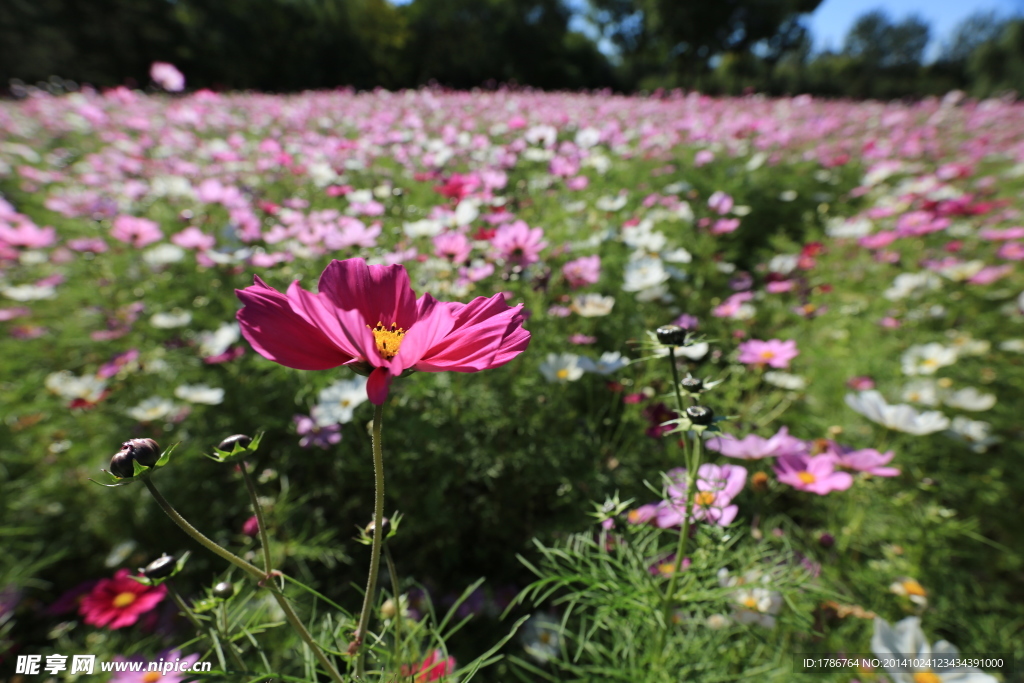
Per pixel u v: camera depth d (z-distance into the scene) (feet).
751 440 4.81
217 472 7.14
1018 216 14.67
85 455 7.11
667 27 104.94
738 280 11.86
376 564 2.26
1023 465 6.97
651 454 6.79
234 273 9.62
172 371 8.44
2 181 16.67
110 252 11.18
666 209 13.10
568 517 6.29
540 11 94.07
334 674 2.33
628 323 9.12
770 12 104.42
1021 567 6.29
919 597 5.03
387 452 6.76
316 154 15.34
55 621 5.97
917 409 7.79
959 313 11.12
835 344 10.37
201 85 71.05
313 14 74.54
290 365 1.99
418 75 87.25
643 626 4.51
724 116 30.17
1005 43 122.52
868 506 6.09
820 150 21.65
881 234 12.62
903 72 136.26
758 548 4.62
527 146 16.19
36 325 9.86
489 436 6.73
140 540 6.68
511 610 6.23
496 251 7.79
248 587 5.64
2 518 6.51
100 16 66.85
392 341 2.24
